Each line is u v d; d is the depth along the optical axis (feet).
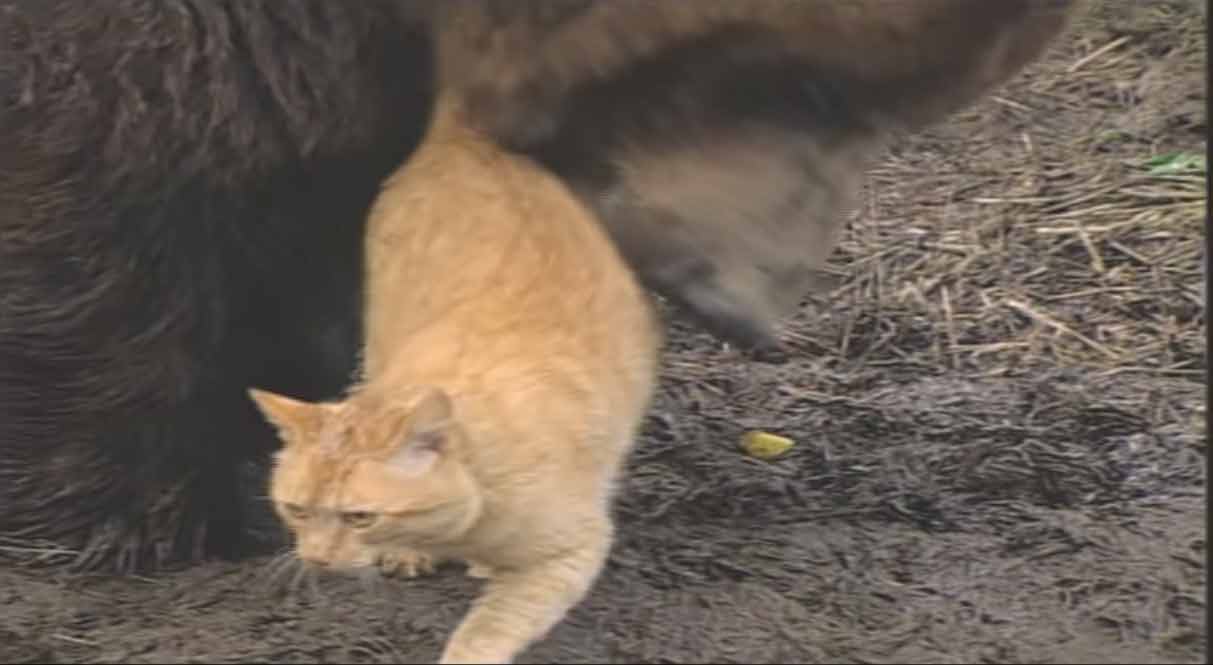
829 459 27.63
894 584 23.06
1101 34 43.62
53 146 21.85
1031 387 30.76
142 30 21.40
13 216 22.27
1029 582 23.12
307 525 17.79
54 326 22.75
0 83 21.86
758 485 26.45
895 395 30.73
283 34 21.49
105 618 22.36
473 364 19.15
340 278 23.52
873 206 37.63
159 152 21.71
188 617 22.25
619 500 25.68
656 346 21.40
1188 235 35.68
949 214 37.22
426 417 17.58
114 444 23.45
